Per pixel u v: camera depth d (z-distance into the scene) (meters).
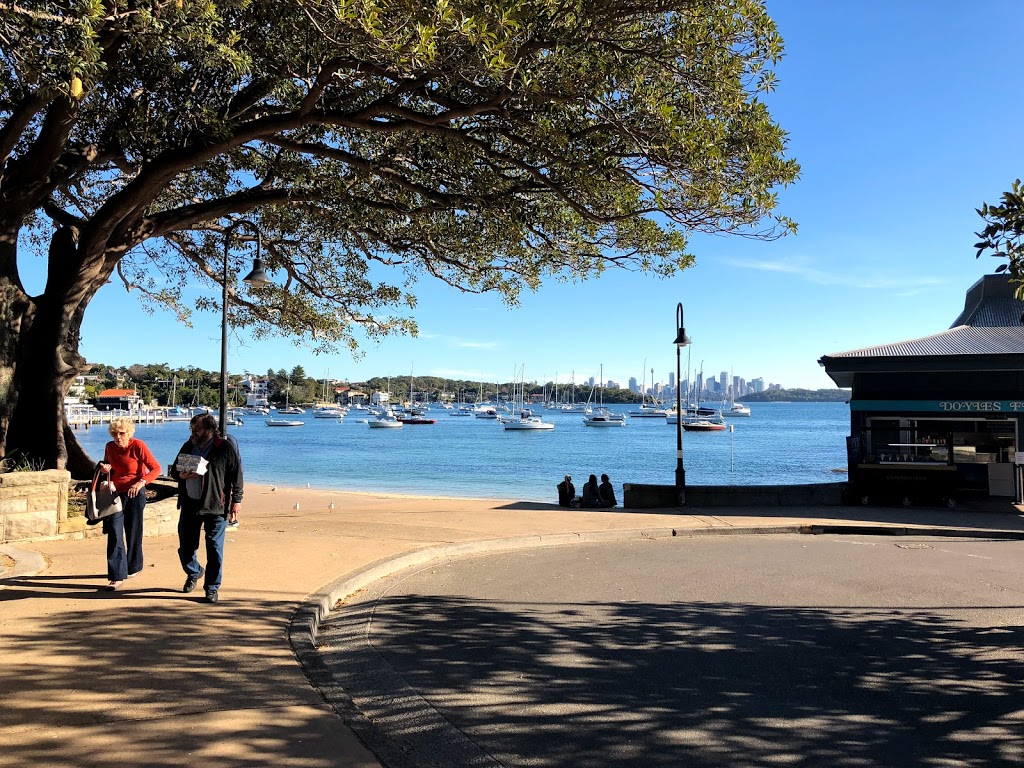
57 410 12.01
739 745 4.13
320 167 13.82
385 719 4.46
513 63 8.83
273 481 36.81
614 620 6.91
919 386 17.48
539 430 109.88
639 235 11.91
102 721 3.93
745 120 9.54
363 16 7.60
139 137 10.88
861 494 16.78
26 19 6.91
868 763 3.91
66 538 9.45
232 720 4.05
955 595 8.08
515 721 4.44
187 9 7.81
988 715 4.60
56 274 12.34
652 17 9.62
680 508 16.62
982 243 5.71
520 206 11.48
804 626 6.72
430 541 11.10
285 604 6.71
